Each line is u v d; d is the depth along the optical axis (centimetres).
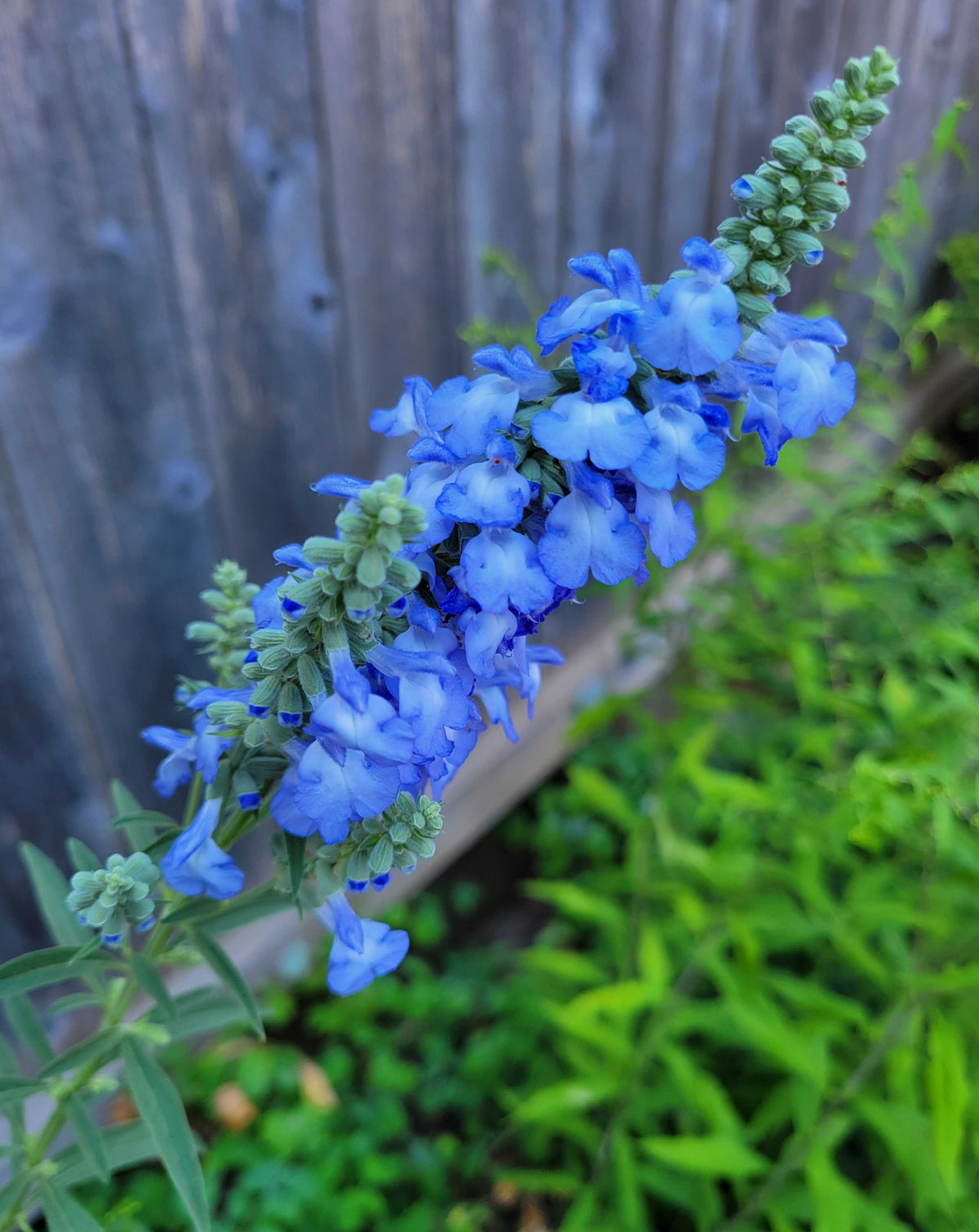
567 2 36
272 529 35
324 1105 41
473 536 15
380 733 13
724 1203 37
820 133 14
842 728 34
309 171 30
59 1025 35
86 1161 22
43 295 25
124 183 25
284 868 17
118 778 34
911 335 39
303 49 28
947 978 26
